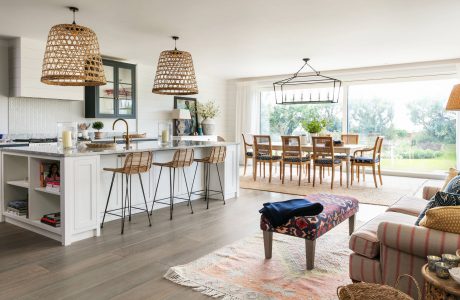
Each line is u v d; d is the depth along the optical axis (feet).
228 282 8.45
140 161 12.76
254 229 12.80
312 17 14.51
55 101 20.42
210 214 14.93
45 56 11.88
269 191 19.95
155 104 26.21
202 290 8.04
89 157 11.51
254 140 23.35
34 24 15.49
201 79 29.94
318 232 9.13
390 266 7.02
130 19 14.78
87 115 21.48
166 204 15.43
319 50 20.44
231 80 32.68
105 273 8.93
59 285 8.24
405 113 25.66
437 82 24.40
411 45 19.21
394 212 9.69
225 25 15.61
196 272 8.98
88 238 11.66
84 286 8.21
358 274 7.64
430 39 17.95
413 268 6.74
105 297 7.70
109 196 13.14
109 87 21.57
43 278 8.61
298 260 9.84
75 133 13.04
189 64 15.66
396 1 12.73
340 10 13.69
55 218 11.55
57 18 14.69
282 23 15.33
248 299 7.66
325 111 28.60
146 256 10.11
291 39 18.01
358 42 18.58
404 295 5.47
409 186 21.25
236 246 10.94
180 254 10.29
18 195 13.96
